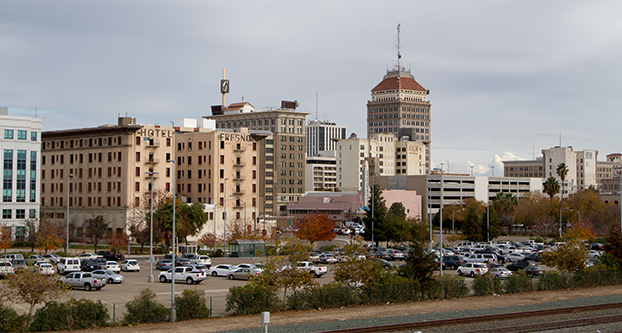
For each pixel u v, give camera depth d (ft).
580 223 539.29
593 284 265.13
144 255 418.10
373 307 208.54
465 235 506.48
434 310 202.28
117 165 532.32
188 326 173.88
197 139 587.68
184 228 441.27
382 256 380.58
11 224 482.69
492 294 238.68
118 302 209.87
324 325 173.47
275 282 203.41
